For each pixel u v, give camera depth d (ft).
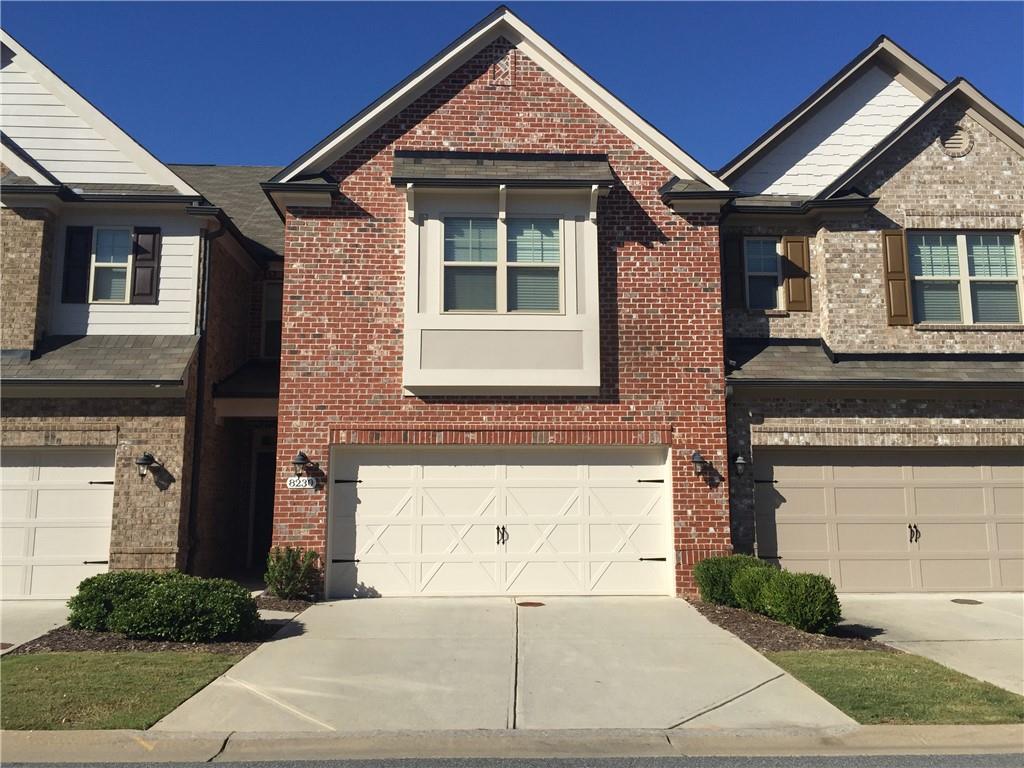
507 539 40.04
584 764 19.69
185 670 25.95
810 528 41.96
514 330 40.09
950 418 42.24
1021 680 26.05
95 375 40.06
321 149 41.11
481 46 43.14
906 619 35.47
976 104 45.52
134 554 39.78
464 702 23.65
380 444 39.70
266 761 19.90
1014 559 42.22
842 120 49.96
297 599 38.06
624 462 40.83
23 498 40.65
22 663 26.68
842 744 20.89
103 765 19.61
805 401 42.11
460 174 40.81
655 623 33.55
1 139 43.52
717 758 20.12
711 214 42.29
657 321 41.27
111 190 44.39
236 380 47.83
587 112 43.01
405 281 40.34
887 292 44.24
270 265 52.49
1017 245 45.24
